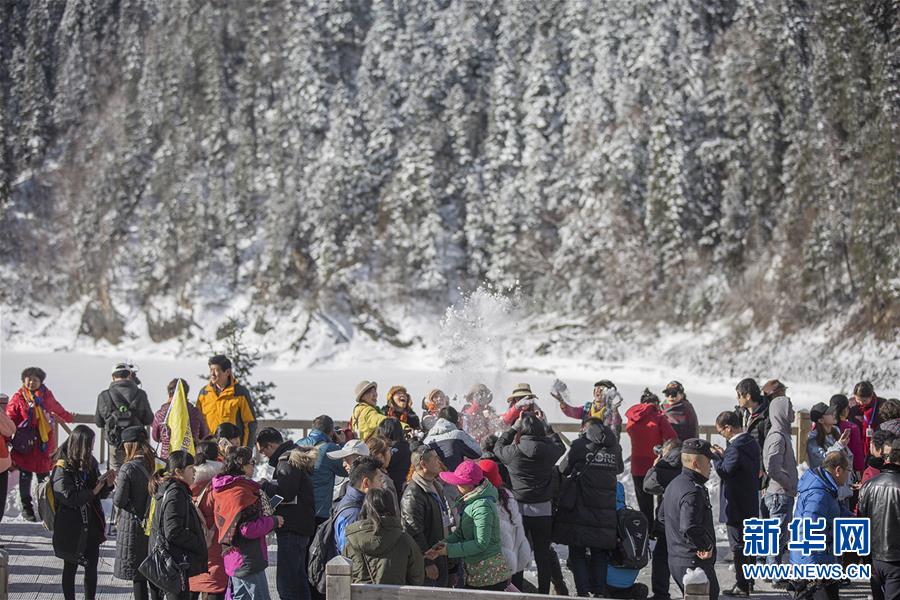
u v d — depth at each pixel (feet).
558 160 253.03
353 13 306.55
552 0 280.92
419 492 25.27
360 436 34.73
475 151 269.03
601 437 30.25
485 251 249.96
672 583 35.14
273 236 260.21
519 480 29.71
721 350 197.16
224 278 265.54
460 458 29.94
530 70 267.39
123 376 38.29
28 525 40.16
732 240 219.41
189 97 306.55
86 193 297.94
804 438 46.47
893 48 207.62
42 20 351.46
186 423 33.91
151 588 27.40
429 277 244.01
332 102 279.49
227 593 26.30
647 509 38.47
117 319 264.11
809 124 210.18
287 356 234.79
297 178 271.49
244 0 319.27
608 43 259.19
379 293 248.32
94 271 277.23
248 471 26.76
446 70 280.92
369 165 270.05
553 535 30.50
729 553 38.60
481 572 25.94
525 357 211.82
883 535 26.43
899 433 27.20
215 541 26.58
